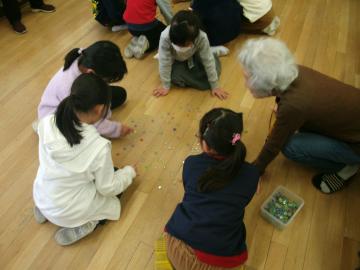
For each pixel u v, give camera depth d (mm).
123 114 1991
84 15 2820
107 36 2594
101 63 1340
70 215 1353
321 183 1608
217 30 2328
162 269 1307
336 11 2809
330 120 1312
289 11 2818
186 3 2895
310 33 2574
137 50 2322
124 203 1575
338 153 1440
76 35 2607
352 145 1418
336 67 2275
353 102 1284
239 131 994
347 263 1374
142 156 1771
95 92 1144
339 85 1295
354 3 2896
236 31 2438
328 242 1437
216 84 2068
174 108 2025
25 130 1918
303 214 1526
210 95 2104
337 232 1469
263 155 1473
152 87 2162
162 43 1863
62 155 1184
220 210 1022
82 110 1149
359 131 1354
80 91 1131
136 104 2053
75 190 1325
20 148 1826
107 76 1370
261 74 1207
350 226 1488
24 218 1531
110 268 1367
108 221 1509
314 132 1488
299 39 2516
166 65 1970
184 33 1645
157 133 1883
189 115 1979
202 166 1086
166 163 1737
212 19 2271
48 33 2627
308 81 1266
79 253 1412
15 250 1427
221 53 2369
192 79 2096
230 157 985
